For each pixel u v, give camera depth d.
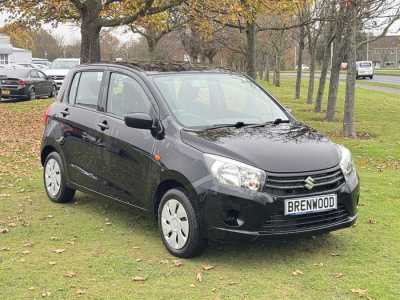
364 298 4.66
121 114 6.53
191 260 5.50
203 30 18.88
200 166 5.32
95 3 16.88
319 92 21.97
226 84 6.79
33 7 20.16
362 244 6.02
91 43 17.08
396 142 13.91
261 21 29.59
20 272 5.23
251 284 4.94
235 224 5.16
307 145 5.63
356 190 5.69
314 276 5.12
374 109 24.28
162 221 5.74
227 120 6.21
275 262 5.47
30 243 6.04
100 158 6.65
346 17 15.39
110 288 4.86
